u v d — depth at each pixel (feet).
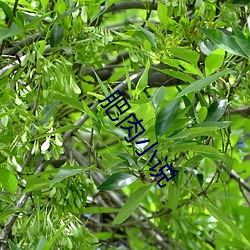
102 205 7.01
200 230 7.20
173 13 5.26
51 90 4.83
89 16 5.07
